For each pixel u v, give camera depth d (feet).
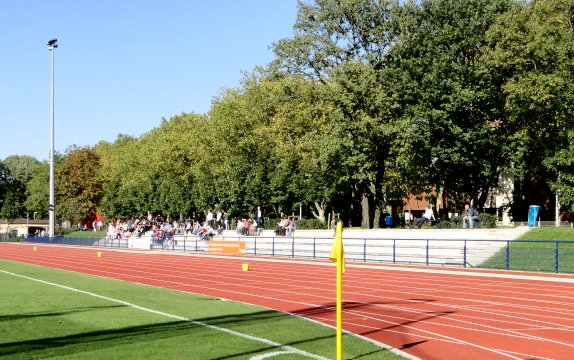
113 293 64.95
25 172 502.38
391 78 150.92
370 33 158.20
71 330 41.11
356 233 139.33
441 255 115.24
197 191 241.55
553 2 127.75
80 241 221.05
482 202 156.15
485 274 93.25
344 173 163.94
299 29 164.96
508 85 128.36
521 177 159.12
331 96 151.23
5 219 456.04
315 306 59.00
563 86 124.16
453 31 143.64
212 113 225.97
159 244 184.85
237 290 73.26
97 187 363.97
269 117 203.82
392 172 169.89
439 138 143.33
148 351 34.24
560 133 130.72
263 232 170.40
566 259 92.99
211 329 42.11
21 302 55.93
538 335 43.91
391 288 75.77
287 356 33.50
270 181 202.80
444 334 43.86
